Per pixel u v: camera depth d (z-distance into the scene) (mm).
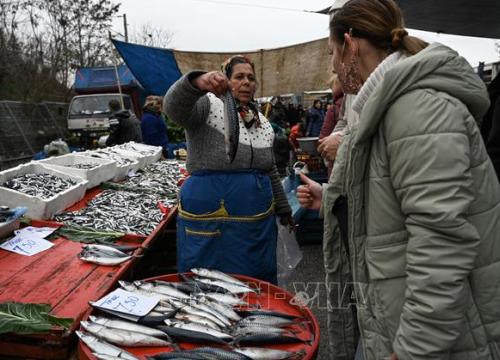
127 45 8812
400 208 1265
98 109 13344
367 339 1404
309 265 4855
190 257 2367
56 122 14242
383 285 1303
